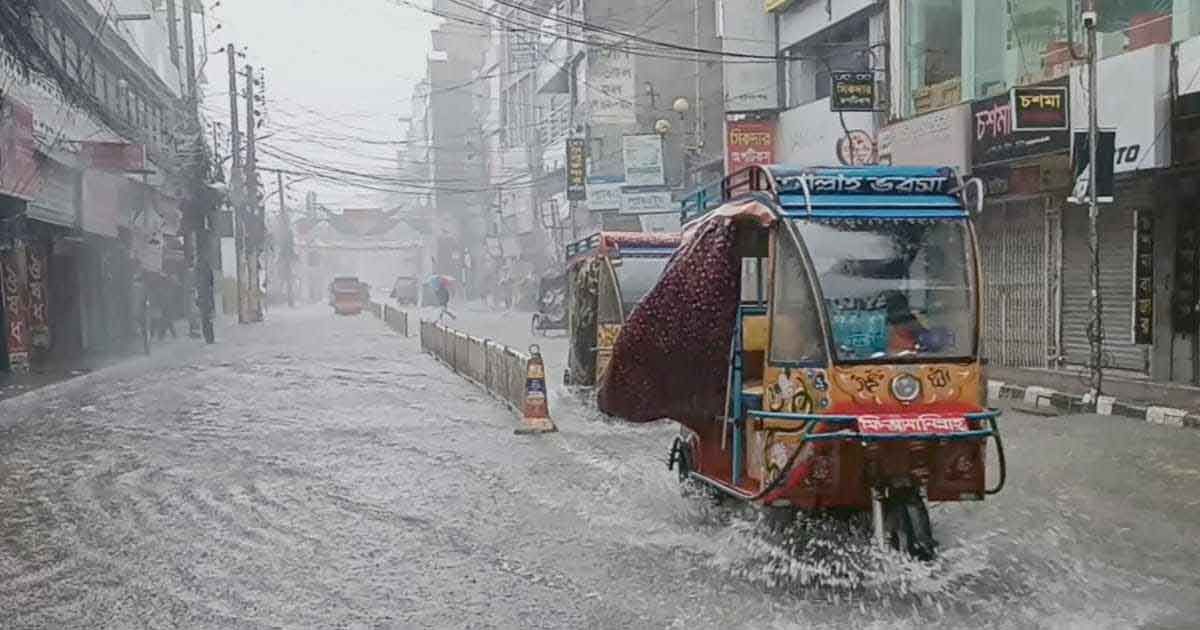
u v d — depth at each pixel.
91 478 10.91
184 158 34.22
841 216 7.04
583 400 16.19
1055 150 16.11
